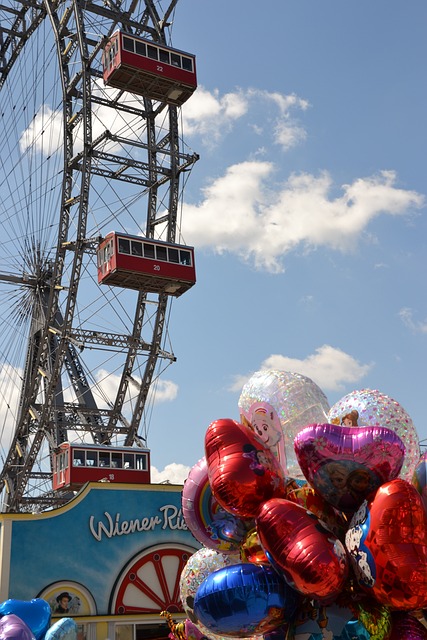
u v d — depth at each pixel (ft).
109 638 71.05
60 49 161.48
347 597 19.31
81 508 74.43
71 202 154.20
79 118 155.12
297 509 19.12
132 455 146.72
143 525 76.13
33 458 157.38
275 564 18.84
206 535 23.36
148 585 74.33
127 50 146.92
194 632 26.53
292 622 19.94
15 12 174.40
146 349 159.74
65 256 156.25
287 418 21.70
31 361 175.63
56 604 70.49
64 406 163.73
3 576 69.31
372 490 18.60
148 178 163.94
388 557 17.12
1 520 71.67
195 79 154.30
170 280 149.38
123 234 144.97
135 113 164.86
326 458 18.66
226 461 20.72
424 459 19.20
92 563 73.00
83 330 153.48
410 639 18.51
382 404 20.58
